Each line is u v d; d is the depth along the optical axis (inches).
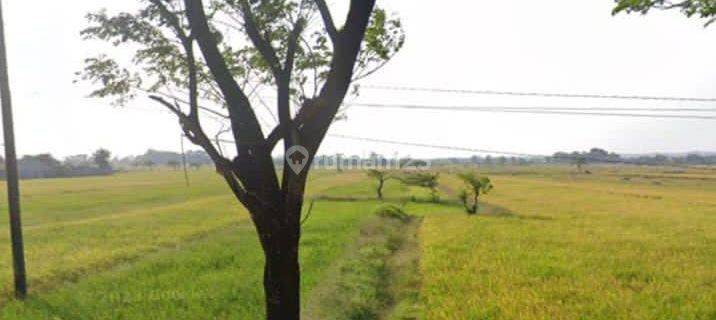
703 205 2283.5
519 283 761.6
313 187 3705.7
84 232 1363.2
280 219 321.7
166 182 4608.8
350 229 1344.7
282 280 323.9
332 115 321.7
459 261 919.7
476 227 1421.0
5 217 1827.0
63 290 736.3
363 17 314.5
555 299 679.1
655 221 1619.1
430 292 704.4
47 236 1282.0
